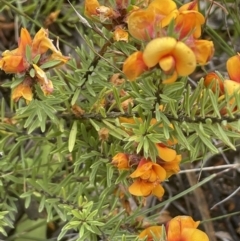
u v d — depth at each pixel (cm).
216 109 17
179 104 18
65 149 20
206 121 17
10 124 21
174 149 19
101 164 20
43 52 17
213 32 23
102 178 21
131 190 17
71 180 21
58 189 21
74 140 19
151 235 19
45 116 19
